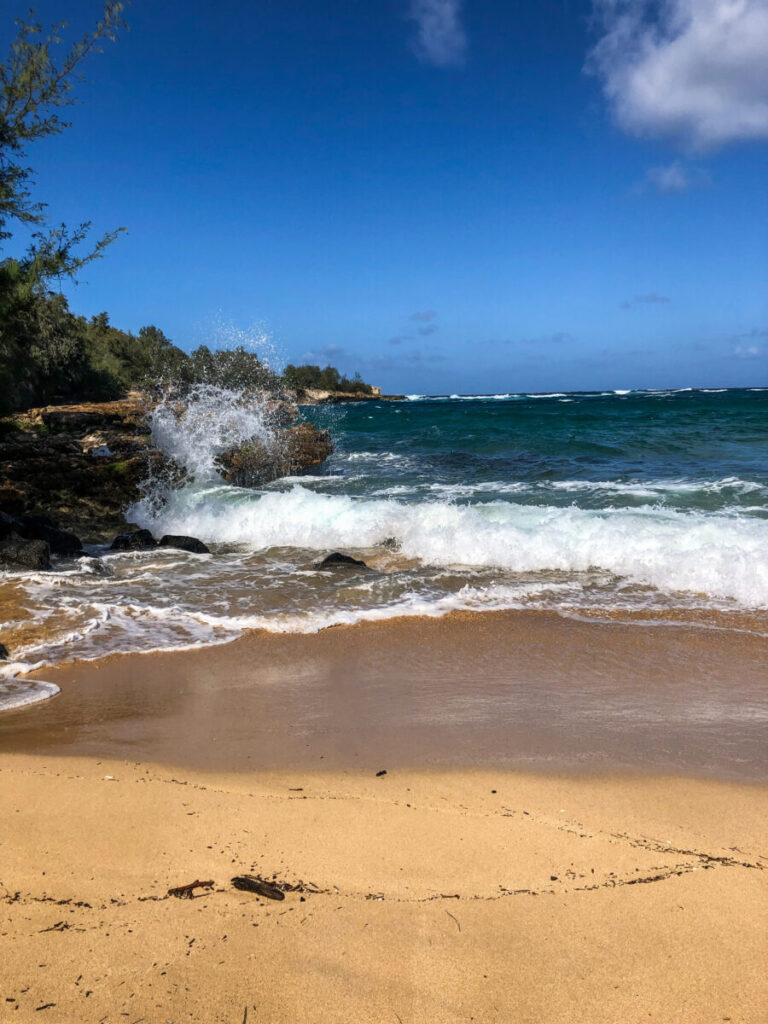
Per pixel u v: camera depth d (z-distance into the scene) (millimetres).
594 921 2209
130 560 9445
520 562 8711
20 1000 1818
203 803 3084
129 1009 1796
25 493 12031
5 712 4504
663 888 2412
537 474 16375
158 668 5426
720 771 3584
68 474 12688
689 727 4223
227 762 3666
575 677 5188
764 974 1967
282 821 2926
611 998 1870
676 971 1978
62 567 8742
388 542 9906
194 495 13773
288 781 3410
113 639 6094
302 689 4957
